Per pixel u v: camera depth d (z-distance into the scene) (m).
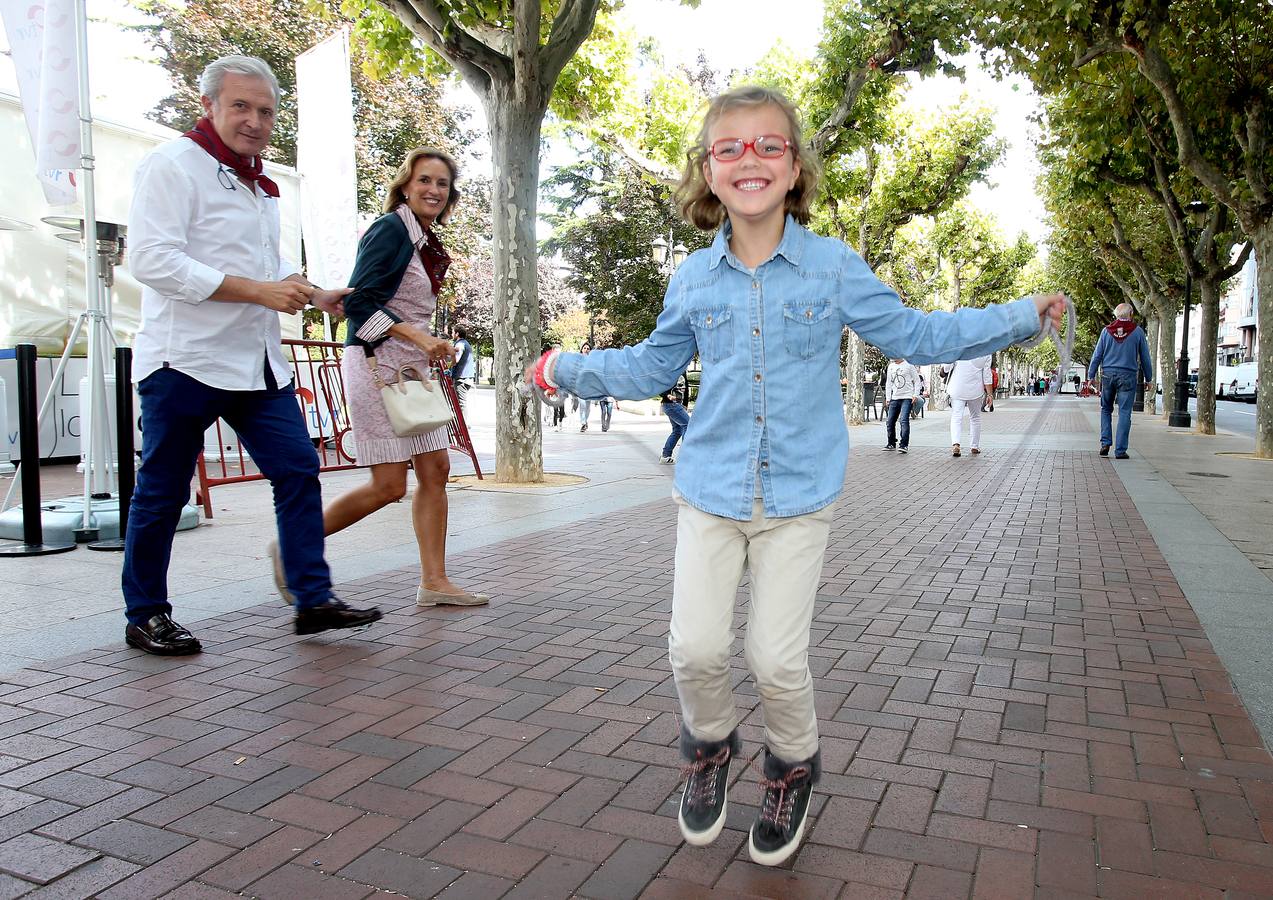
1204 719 3.13
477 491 8.80
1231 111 12.63
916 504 8.31
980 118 21.53
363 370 4.24
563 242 36.56
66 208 10.11
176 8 22.67
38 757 2.78
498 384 9.31
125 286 11.03
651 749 2.90
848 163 21.73
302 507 3.96
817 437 2.18
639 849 2.30
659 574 5.33
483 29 9.52
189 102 22.47
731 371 2.19
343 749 2.87
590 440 17.12
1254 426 23.30
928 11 13.44
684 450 2.30
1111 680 3.53
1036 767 2.76
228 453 10.84
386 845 2.30
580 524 7.01
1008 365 62.06
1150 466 11.74
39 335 10.40
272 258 3.92
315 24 22.42
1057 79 11.90
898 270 34.50
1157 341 31.78
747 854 2.28
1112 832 2.37
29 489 5.57
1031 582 5.18
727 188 2.14
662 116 17.16
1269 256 12.48
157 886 2.11
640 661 3.75
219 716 3.12
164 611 3.86
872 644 3.98
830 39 14.67
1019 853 2.27
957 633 4.16
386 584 5.06
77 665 3.63
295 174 11.85
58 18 5.36
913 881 2.15
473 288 36.34
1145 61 11.20
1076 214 22.97
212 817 2.43
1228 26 11.87
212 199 3.65
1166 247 23.33
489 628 4.21
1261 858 2.24
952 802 2.54
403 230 4.21
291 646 3.91
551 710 3.21
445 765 2.76
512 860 2.24
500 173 8.98
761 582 2.17
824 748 2.90
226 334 3.71
